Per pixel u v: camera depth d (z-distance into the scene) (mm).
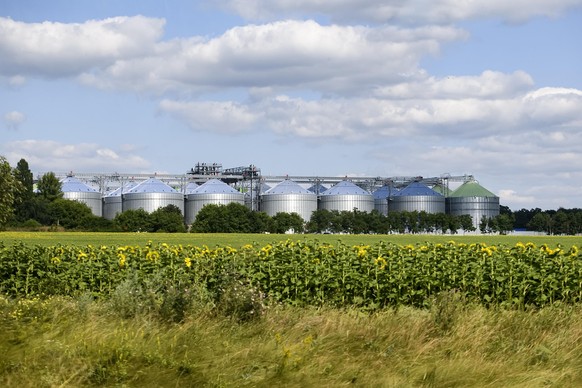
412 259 16391
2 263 18328
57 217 131250
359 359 10445
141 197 151375
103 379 9203
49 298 15422
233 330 11836
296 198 156750
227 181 174250
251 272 16734
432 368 9867
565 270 15086
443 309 12594
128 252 19422
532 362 10445
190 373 9562
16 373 9133
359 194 161750
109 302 13453
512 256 16156
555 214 167250
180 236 92062
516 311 13016
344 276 15891
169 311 12695
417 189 168500
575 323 12023
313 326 12164
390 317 12602
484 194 169750
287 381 9430
